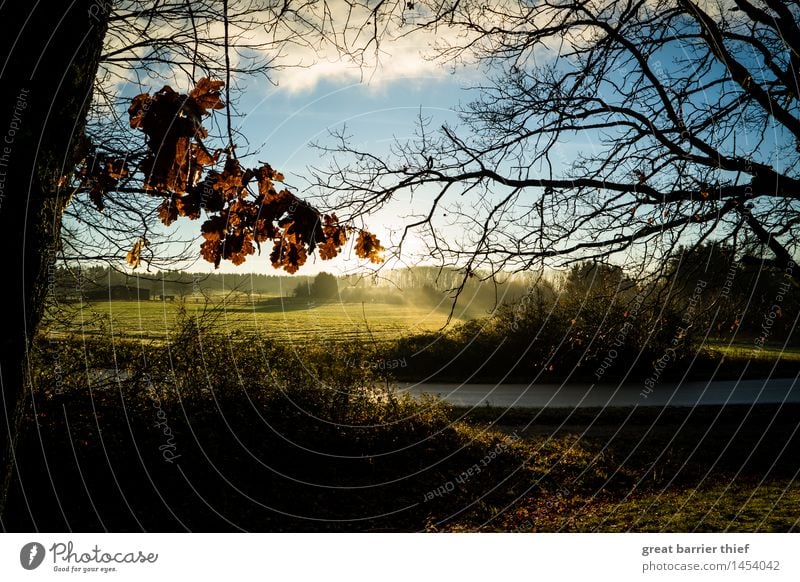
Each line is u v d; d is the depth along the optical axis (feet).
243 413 35.19
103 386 31.78
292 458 33.83
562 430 52.03
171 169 7.39
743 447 46.39
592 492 34.96
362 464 35.42
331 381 41.14
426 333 77.36
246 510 28.68
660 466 40.73
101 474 27.27
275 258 7.92
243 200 7.75
